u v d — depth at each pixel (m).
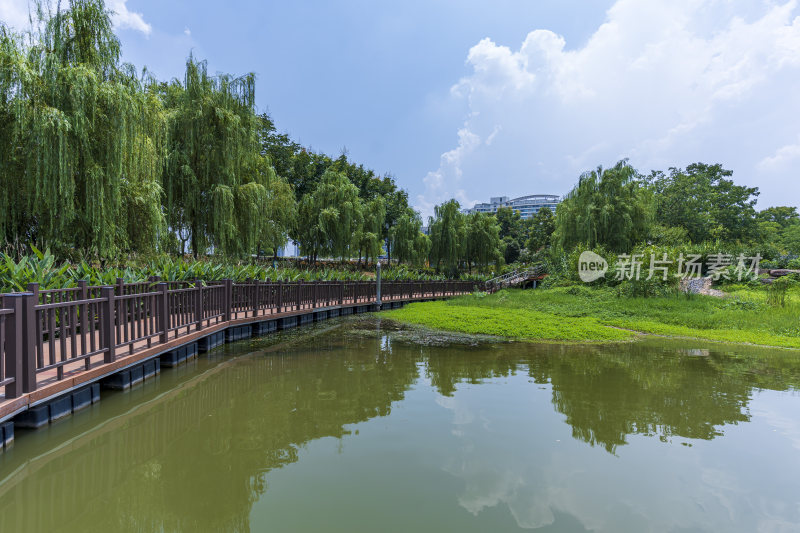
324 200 22.31
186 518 2.36
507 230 51.22
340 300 13.55
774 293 14.23
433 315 12.92
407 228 27.78
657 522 2.32
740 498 2.61
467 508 2.45
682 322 11.71
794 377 5.85
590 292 18.09
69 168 6.99
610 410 4.31
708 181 36.75
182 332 6.30
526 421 3.96
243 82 13.27
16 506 2.47
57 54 7.38
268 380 5.36
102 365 4.18
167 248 11.98
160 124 9.76
